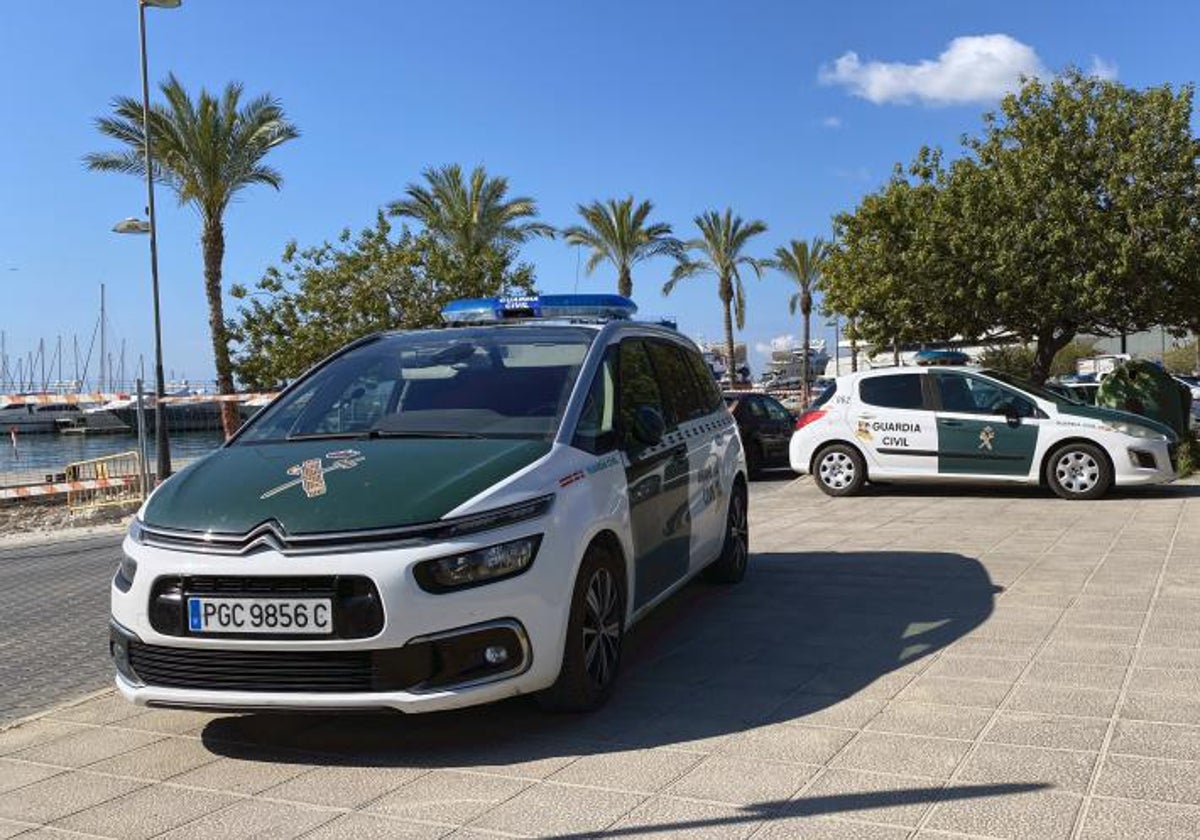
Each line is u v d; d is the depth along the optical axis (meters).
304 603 4.04
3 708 5.41
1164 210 16.33
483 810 3.72
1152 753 3.98
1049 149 17.25
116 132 26.70
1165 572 7.51
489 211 34.44
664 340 6.78
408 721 4.71
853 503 12.66
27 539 13.85
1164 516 10.53
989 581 7.41
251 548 4.14
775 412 18.83
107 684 5.82
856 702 4.76
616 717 4.69
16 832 3.69
